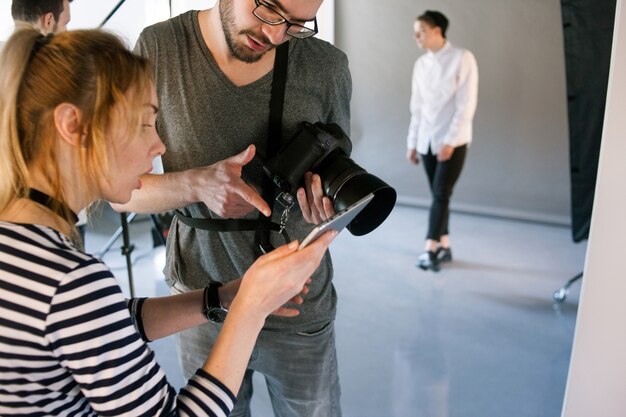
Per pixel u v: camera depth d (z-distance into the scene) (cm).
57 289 64
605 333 132
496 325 273
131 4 209
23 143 69
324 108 123
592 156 281
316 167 109
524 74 389
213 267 126
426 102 335
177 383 225
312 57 118
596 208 125
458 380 231
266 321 125
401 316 281
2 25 208
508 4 381
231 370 78
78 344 65
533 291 307
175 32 116
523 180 408
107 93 68
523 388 226
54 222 71
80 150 70
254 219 120
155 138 79
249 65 113
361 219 115
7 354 65
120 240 358
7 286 64
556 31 375
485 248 365
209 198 110
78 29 72
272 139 116
